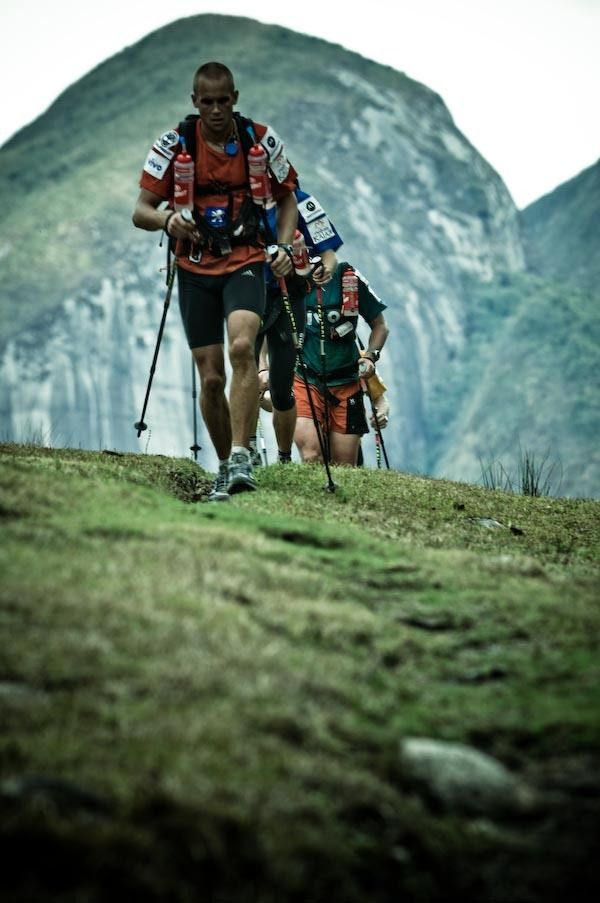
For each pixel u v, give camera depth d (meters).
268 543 10.12
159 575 8.73
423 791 6.73
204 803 6.09
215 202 12.93
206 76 12.67
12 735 6.48
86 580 8.44
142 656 7.37
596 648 8.37
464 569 10.30
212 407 13.24
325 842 6.15
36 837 5.80
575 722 7.28
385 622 8.64
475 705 7.55
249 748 6.58
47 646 7.25
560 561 11.80
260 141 13.03
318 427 13.84
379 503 13.60
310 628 8.26
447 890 6.28
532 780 6.93
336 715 7.11
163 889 5.75
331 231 15.25
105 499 10.82
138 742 6.51
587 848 6.47
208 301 13.13
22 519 9.75
